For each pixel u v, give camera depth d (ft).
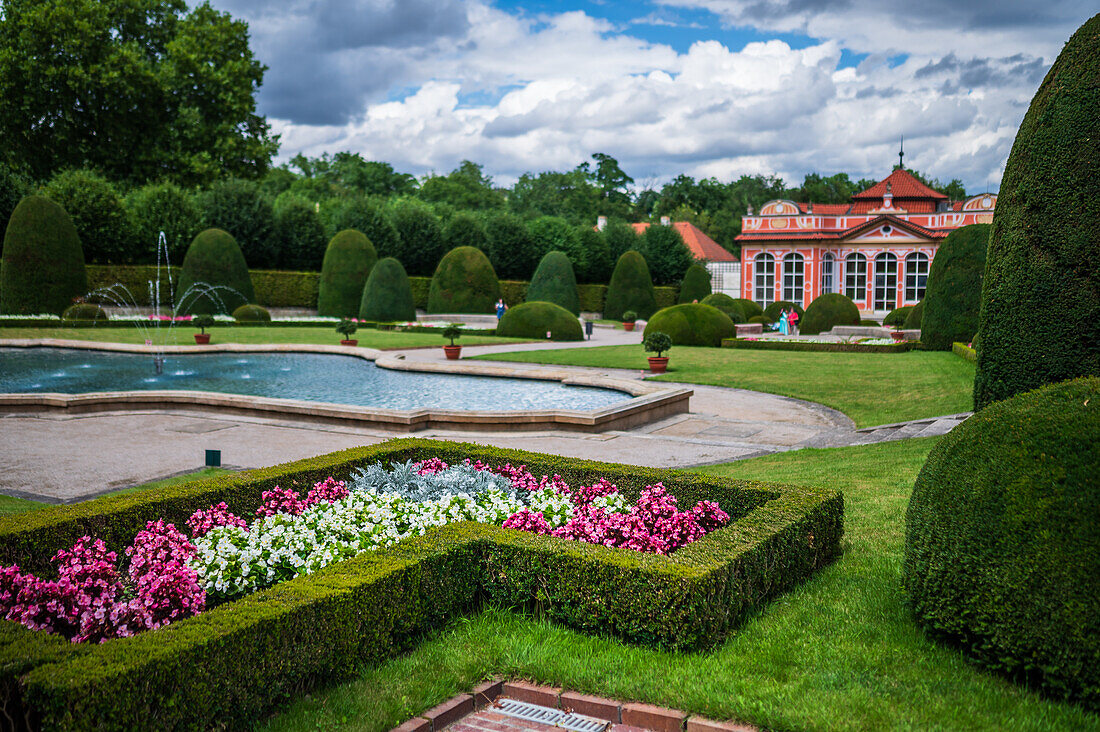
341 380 59.41
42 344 80.07
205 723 11.13
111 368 66.33
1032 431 12.62
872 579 16.93
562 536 17.33
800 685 12.32
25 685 10.03
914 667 12.80
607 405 47.65
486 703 12.96
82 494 27.37
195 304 114.83
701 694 12.09
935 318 83.56
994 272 24.50
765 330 130.31
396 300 122.42
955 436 14.07
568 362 74.95
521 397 51.08
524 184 270.67
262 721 11.92
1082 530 11.44
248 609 12.21
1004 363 24.08
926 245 152.35
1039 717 11.14
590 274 172.04
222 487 19.52
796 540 16.88
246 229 134.82
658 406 45.09
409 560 14.56
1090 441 11.94
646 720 11.99
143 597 13.47
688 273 159.22
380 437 38.58
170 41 141.18
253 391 53.83
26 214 100.94
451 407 47.11
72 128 130.93
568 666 13.30
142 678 10.39
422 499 20.27
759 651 13.65
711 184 281.33
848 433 40.73
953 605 13.02
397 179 258.98
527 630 14.89
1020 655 12.01
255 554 15.55
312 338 96.78
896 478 26.91
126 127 133.39
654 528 18.21
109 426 40.91
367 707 12.14
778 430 41.98
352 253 128.26
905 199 162.71
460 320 128.26
